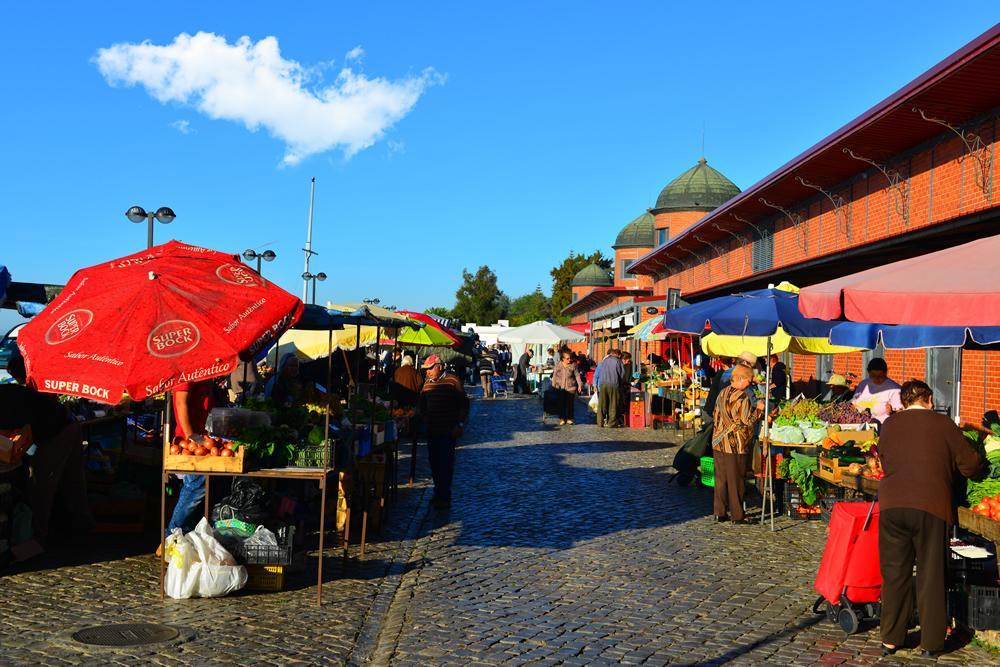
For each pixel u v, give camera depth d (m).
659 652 6.08
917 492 6.00
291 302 7.14
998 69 13.55
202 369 6.41
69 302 6.87
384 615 6.91
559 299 110.25
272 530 7.79
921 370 18.38
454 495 12.88
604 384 24.45
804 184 23.11
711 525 10.77
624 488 13.65
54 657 5.70
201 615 6.71
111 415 10.43
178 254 7.64
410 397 14.90
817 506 11.23
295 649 6.01
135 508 9.50
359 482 10.00
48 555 8.49
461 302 127.62
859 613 6.59
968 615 6.23
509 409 31.80
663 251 39.59
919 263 6.77
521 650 6.09
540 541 9.79
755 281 21.78
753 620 6.86
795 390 18.66
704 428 14.04
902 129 17.22
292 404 9.25
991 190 15.64
